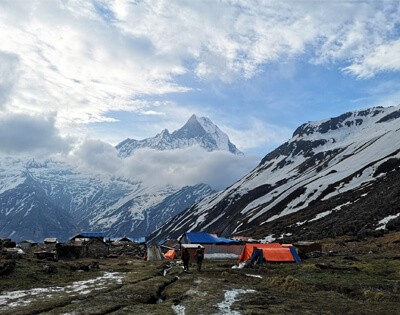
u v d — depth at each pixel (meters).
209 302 26.14
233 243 83.62
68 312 22.70
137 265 61.03
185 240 87.38
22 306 24.48
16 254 50.91
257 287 33.50
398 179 146.88
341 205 160.38
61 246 78.62
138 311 23.17
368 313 22.70
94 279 38.94
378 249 66.75
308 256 62.81
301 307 24.41
